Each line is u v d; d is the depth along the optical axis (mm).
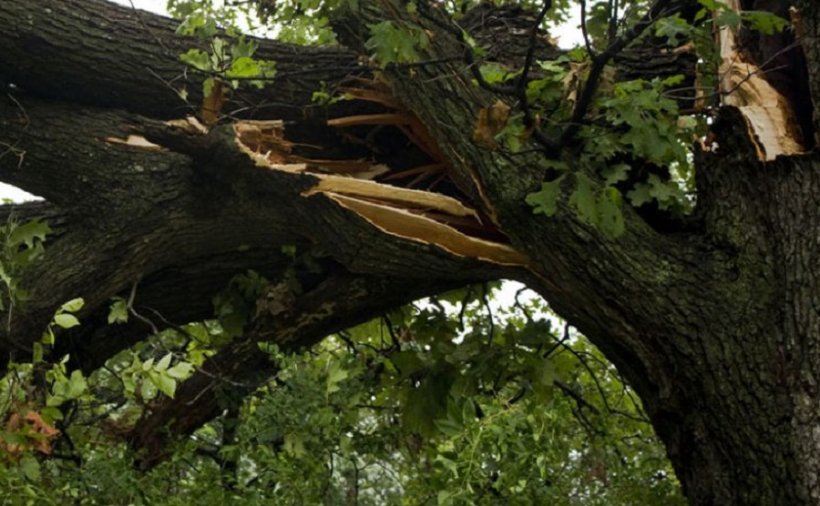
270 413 3957
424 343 4953
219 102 4238
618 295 3572
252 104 4465
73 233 4336
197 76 4402
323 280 4688
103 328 4809
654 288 3535
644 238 3635
